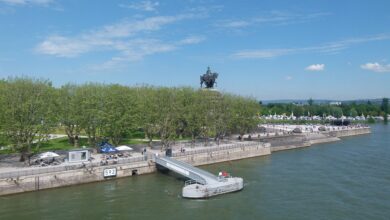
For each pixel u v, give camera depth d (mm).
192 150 131625
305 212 77000
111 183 98875
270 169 121312
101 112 124438
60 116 127562
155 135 165000
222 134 174625
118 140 136125
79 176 96750
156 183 99312
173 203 82188
